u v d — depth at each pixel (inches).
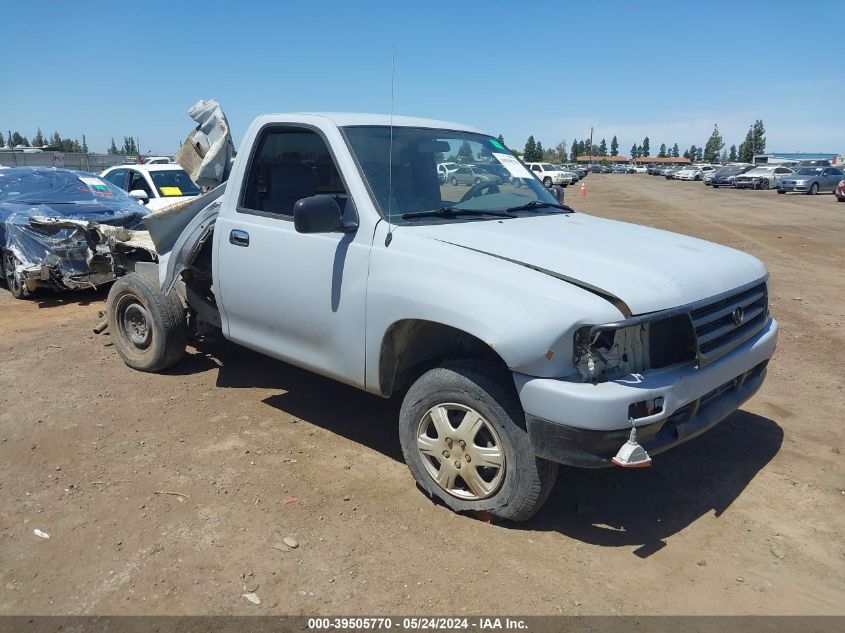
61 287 325.7
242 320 180.9
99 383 217.2
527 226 155.9
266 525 137.6
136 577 121.2
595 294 120.3
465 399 133.3
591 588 119.7
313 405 200.7
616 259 134.0
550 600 116.4
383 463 165.2
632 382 119.3
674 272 132.9
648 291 123.3
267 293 168.9
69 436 178.2
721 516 143.3
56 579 120.7
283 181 169.2
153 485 153.3
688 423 130.0
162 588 118.3
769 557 129.3
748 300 146.3
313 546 130.6
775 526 139.6
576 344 117.4
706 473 161.6
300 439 177.8
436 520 140.1
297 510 143.3
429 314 132.0
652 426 120.0
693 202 1179.9
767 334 154.8
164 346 216.5
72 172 385.4
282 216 166.6
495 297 123.6
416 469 146.6
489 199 173.5
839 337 279.6
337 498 148.3
